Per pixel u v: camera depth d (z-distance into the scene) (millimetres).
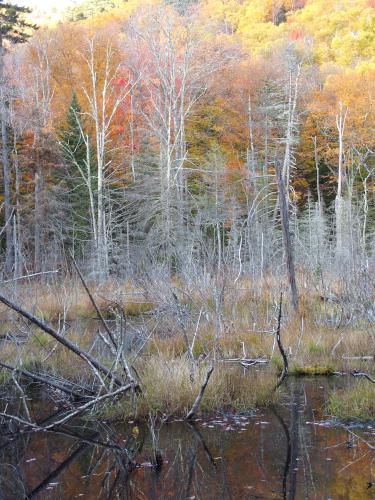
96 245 21953
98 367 7277
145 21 31750
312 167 36500
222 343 10141
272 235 19016
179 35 32000
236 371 8742
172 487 5508
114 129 31078
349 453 6109
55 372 8531
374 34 41812
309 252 16578
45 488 5617
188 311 11289
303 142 35219
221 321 10727
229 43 36875
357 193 26266
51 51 32625
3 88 24219
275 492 5277
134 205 26922
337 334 10828
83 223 27484
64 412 7734
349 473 5633
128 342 10523
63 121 31297
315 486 5359
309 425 6984
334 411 7328
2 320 11289
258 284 13219
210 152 32438
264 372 8992
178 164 29344
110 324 12812
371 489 5277
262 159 35812
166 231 20453
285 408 7648
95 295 14578
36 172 23953
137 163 29078
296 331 10992
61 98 32219
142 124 33938
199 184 28875
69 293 13609
